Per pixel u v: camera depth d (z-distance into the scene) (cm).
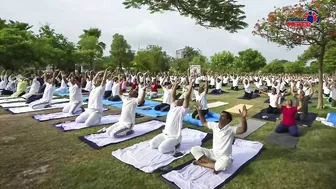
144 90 683
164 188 367
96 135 614
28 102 1086
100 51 3822
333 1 799
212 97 1524
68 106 890
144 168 429
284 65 5919
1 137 603
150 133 645
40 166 438
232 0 629
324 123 783
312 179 398
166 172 414
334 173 420
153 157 477
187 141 581
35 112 913
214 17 669
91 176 402
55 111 930
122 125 609
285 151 526
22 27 2805
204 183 380
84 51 3281
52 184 376
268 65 5800
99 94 739
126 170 425
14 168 429
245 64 5550
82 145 550
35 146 541
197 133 641
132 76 2266
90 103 748
